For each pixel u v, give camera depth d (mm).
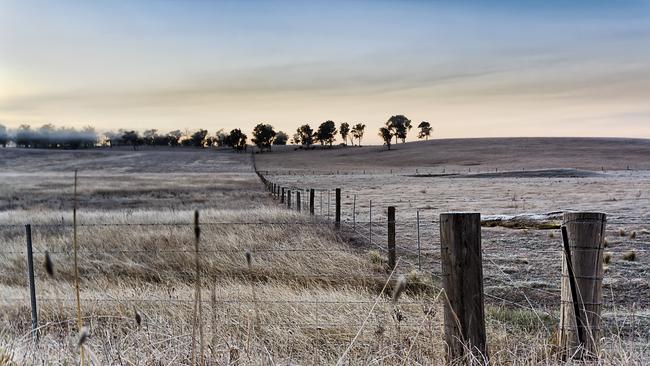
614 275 12766
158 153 167625
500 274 12695
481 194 45000
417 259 14570
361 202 37781
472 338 4852
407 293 10102
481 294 4891
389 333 5859
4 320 7551
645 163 119250
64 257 13383
